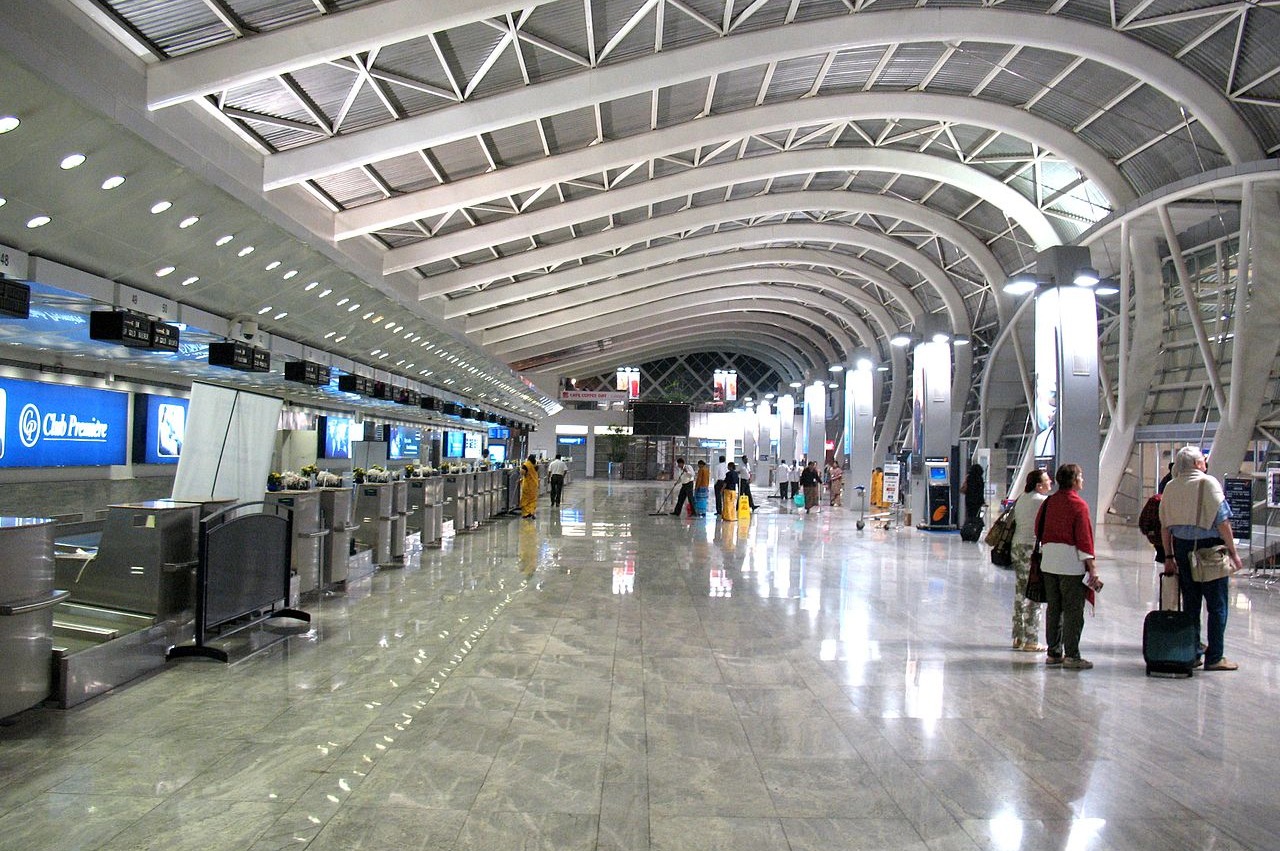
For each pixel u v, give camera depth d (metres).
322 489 10.38
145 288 10.14
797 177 28.39
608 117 17.16
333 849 3.54
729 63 14.89
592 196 21.75
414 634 7.97
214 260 10.73
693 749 4.90
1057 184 25.66
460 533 18.94
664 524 23.03
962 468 22.34
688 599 10.38
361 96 11.80
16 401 11.77
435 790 4.21
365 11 9.41
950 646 7.95
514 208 20.20
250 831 3.71
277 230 11.52
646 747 4.91
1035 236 27.09
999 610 9.96
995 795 4.27
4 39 6.00
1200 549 7.11
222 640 7.57
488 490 22.33
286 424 21.23
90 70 7.59
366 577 11.72
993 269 32.12
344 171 13.60
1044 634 8.83
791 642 7.97
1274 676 6.88
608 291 36.28
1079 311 15.10
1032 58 19.25
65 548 7.50
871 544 18.50
